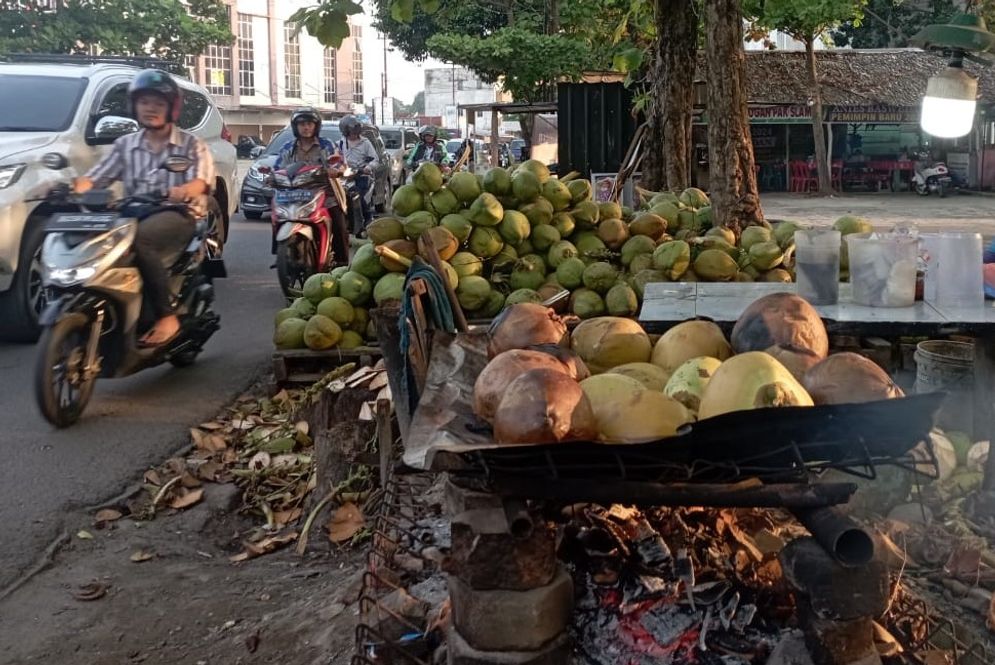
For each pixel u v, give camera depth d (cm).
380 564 286
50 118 812
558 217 602
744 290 391
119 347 553
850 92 2672
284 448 502
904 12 3138
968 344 407
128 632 333
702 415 223
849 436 194
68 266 514
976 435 328
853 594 198
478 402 229
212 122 1112
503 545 214
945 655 235
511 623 215
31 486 455
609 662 227
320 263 832
